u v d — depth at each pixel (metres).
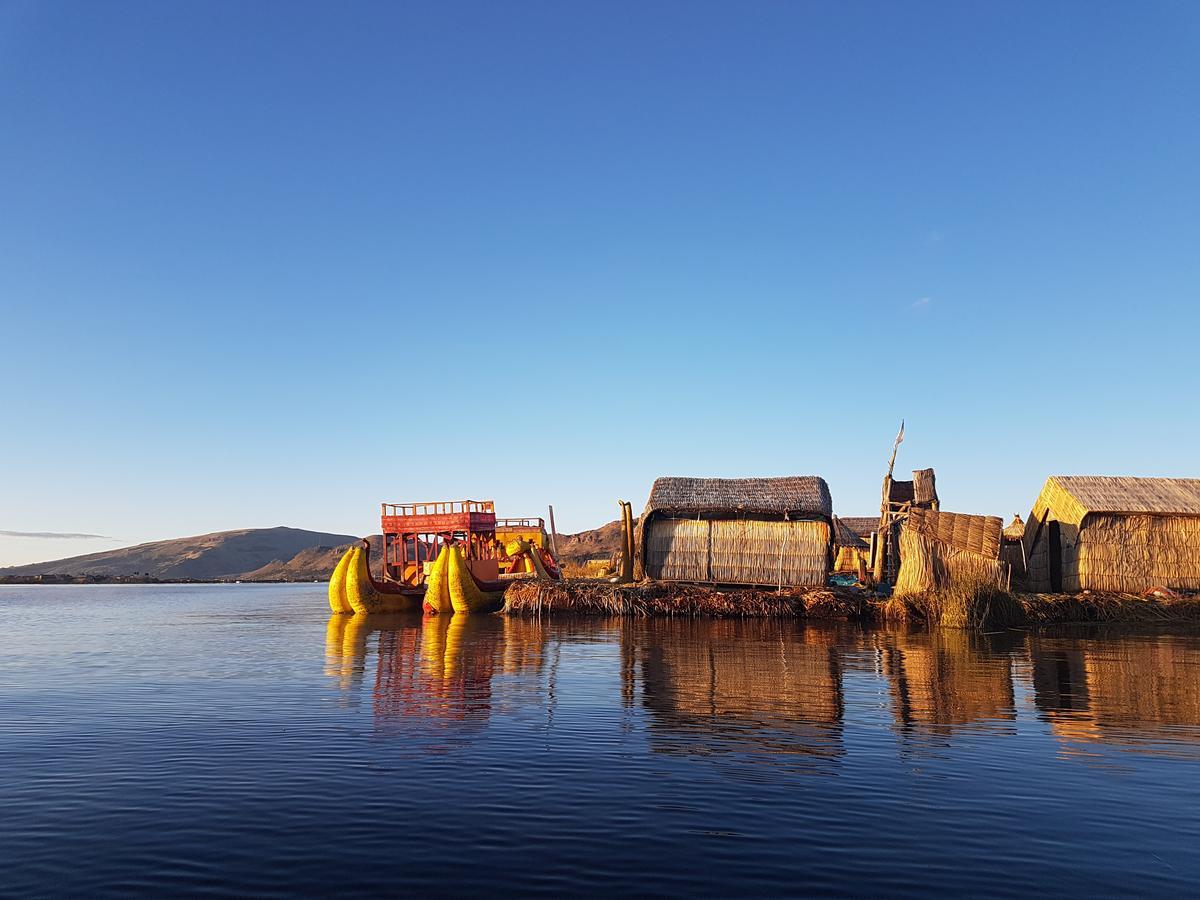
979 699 14.75
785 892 6.51
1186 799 8.90
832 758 10.57
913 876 6.84
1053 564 35.59
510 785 9.41
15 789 9.33
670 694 15.32
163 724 12.94
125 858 7.26
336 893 6.50
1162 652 21.92
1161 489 34.66
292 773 9.95
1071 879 6.80
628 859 7.19
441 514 44.53
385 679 17.64
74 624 38.94
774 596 33.19
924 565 31.42
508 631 29.14
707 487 38.72
